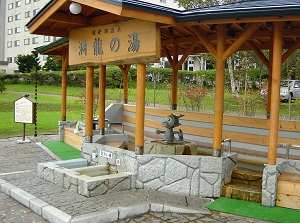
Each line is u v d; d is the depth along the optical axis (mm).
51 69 34844
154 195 5238
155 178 5531
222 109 5305
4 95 24703
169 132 6465
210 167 5270
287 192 4777
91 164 6734
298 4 4258
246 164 6148
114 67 27203
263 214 4539
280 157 6258
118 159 6039
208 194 5266
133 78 27734
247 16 4516
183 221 4379
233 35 6395
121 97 20281
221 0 19109
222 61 5242
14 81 33844
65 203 4750
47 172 5977
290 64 15922
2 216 4566
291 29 6703
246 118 7039
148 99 19359
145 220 4434
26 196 5047
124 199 4984
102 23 6113
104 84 7414
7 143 10289
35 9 41656
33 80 32781
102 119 7480
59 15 6262
